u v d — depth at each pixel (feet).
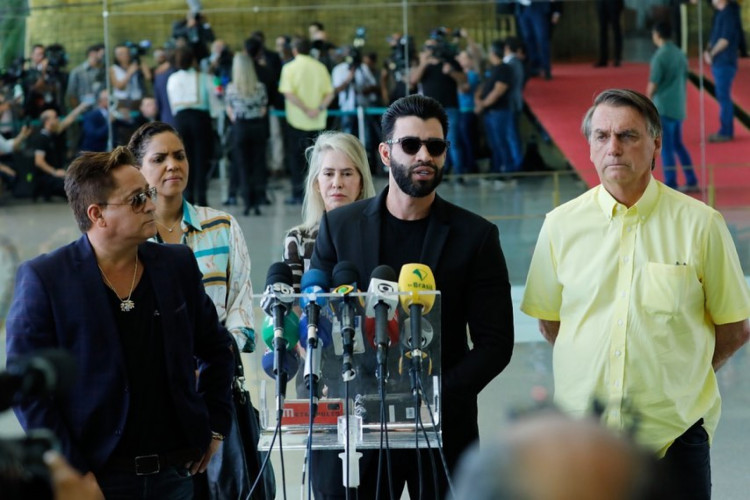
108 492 18.58
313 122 58.49
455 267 20.27
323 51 58.44
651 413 20.21
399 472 20.29
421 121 20.02
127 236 18.62
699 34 58.18
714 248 20.35
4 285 44.45
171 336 18.85
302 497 18.52
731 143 58.65
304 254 25.72
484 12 57.88
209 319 20.07
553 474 6.31
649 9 57.98
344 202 26.03
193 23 58.65
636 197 20.59
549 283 21.59
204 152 58.75
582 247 20.94
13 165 59.62
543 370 41.11
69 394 18.40
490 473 6.41
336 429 18.26
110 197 18.51
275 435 17.66
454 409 19.99
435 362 18.10
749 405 37.19
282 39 58.49
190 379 19.13
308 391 18.25
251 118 58.49
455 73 58.03
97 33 59.36
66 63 59.62
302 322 18.31
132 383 18.63
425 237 20.42
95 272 18.62
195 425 19.04
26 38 59.62
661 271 20.21
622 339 20.30
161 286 18.95
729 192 58.80
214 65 58.70
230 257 24.00
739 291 20.42
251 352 23.63
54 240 58.90
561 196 58.18
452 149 58.29
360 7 58.13
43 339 18.42
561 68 58.03
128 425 18.66
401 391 18.19
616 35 58.08
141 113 59.47
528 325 47.83
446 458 20.02
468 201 58.34
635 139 20.21
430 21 57.98
